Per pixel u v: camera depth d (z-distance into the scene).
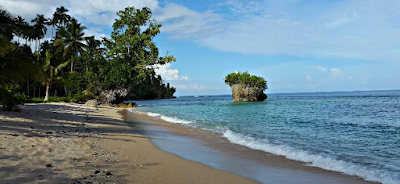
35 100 36.88
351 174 7.29
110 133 13.66
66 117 18.58
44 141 9.25
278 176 7.18
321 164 8.33
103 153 8.75
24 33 14.46
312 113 29.61
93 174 6.35
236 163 8.52
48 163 6.73
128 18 52.00
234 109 38.94
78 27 56.69
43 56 58.78
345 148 10.89
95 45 64.56
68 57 59.06
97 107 39.97
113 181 5.99
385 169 7.71
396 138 13.25
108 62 51.44
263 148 10.81
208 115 28.77
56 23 62.06
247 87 69.88
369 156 9.45
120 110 37.94
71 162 7.15
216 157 9.34
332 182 6.68
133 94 105.25
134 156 8.80
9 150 7.41
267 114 28.86
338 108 37.81
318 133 15.05
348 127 17.61
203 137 13.79
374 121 21.16
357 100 64.88
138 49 51.84
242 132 15.50
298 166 8.17
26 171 5.87
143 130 16.12
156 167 7.61
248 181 6.74
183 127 17.94
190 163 8.38
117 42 51.62
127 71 50.06
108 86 50.06
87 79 50.75
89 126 15.51
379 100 62.44
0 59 13.41
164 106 51.94
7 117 14.04
